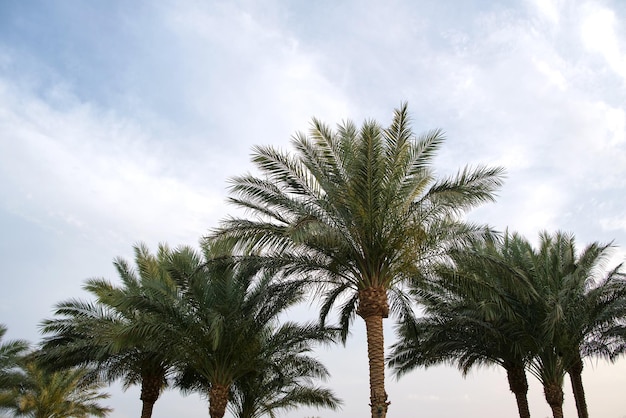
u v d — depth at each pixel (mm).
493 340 19328
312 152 13922
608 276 18406
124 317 19031
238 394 22578
